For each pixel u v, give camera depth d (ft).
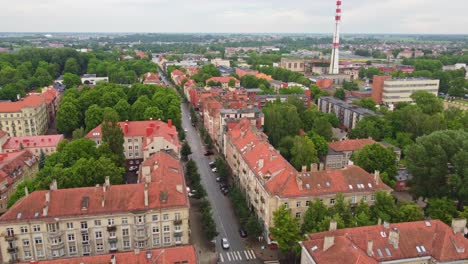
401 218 380.99
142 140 650.43
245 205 476.13
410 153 497.05
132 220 371.56
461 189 438.81
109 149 547.49
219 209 507.71
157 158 469.57
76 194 373.40
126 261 283.18
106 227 368.68
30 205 361.10
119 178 464.65
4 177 501.97
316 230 355.56
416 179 492.54
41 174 467.52
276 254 411.75
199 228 461.37
